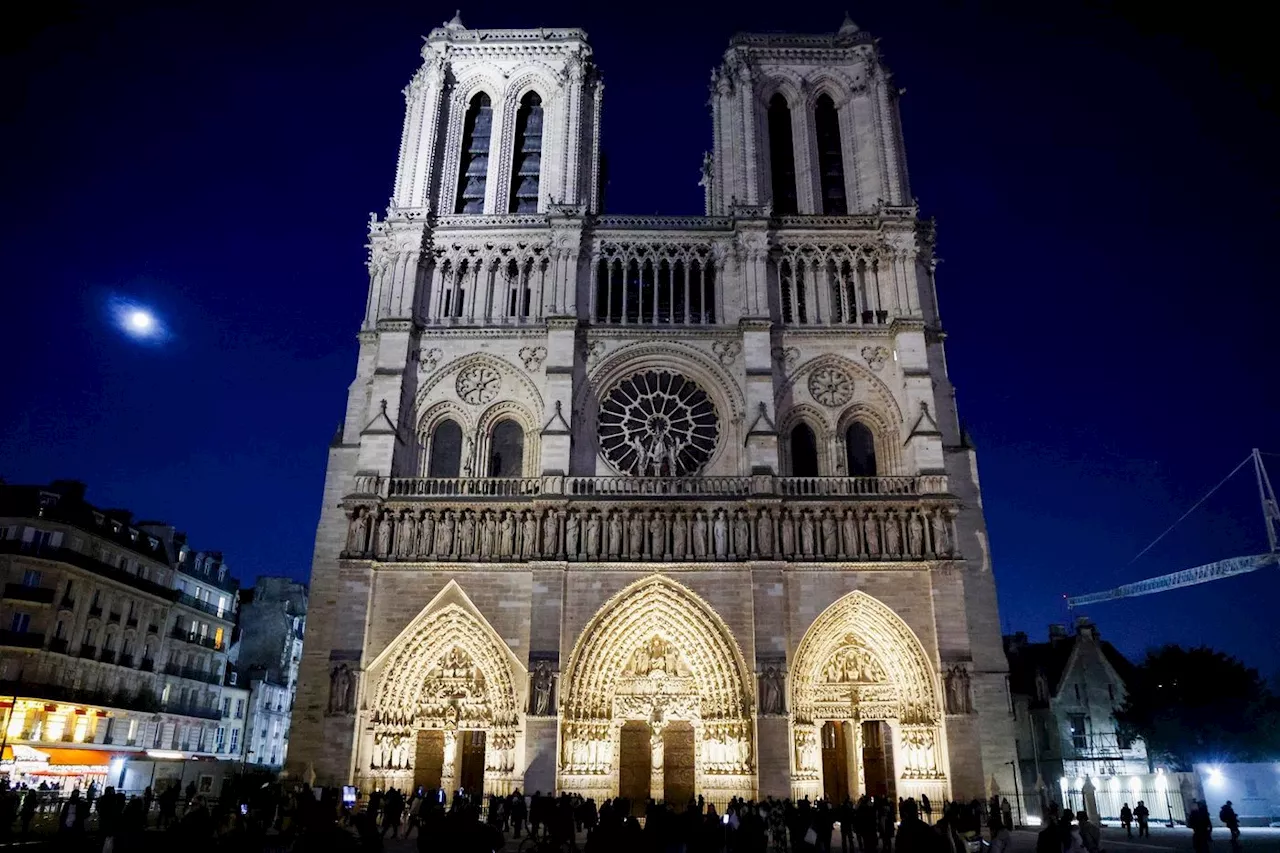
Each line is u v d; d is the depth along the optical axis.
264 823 47.97
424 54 82.62
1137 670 81.94
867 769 63.84
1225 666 77.12
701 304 73.00
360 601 62.53
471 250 74.81
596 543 63.94
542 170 78.94
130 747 84.31
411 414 70.00
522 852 20.61
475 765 62.81
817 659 63.28
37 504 77.75
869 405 70.69
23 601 74.12
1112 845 50.22
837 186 81.50
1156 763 77.38
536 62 82.50
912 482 66.38
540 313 72.81
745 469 68.12
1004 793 60.91
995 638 64.81
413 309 71.94
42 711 73.94
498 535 64.62
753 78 82.44
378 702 61.66
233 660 110.19
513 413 70.50
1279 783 71.81
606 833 18.89
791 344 71.75
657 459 68.75
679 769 63.16
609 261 74.50
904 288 72.69
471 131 82.88
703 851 31.39
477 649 63.22
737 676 61.78
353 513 64.31
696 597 63.00
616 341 71.81
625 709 63.00
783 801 50.44
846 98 82.62
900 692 62.72
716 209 80.56
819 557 63.50
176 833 23.31
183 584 96.62
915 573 63.69
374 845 20.11
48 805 58.91
